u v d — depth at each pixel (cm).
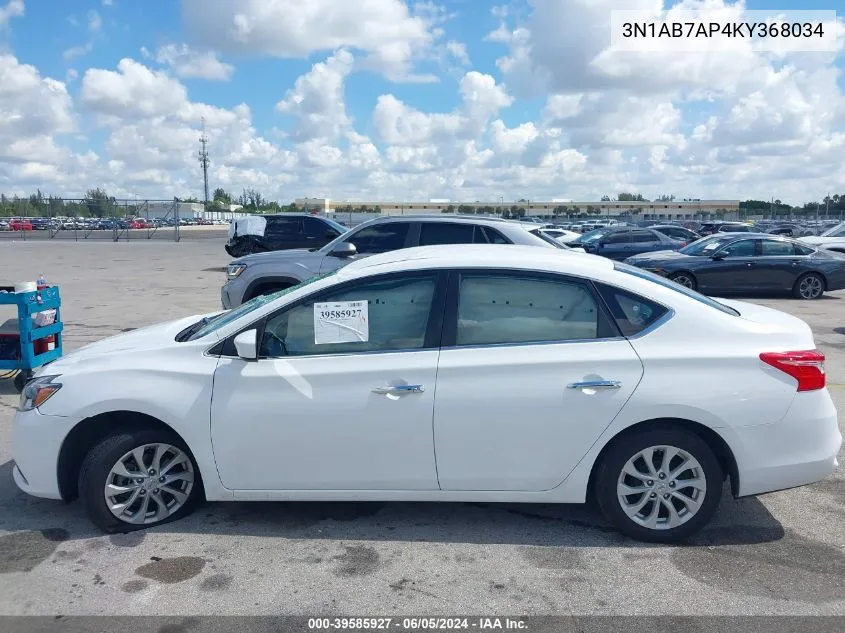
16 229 5584
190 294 1614
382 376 384
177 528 415
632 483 393
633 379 377
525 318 394
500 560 377
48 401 402
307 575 362
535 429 380
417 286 402
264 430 390
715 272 1557
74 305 1413
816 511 439
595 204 10800
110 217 4738
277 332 402
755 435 378
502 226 923
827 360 884
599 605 334
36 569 369
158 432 404
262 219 2045
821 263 1561
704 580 356
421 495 394
